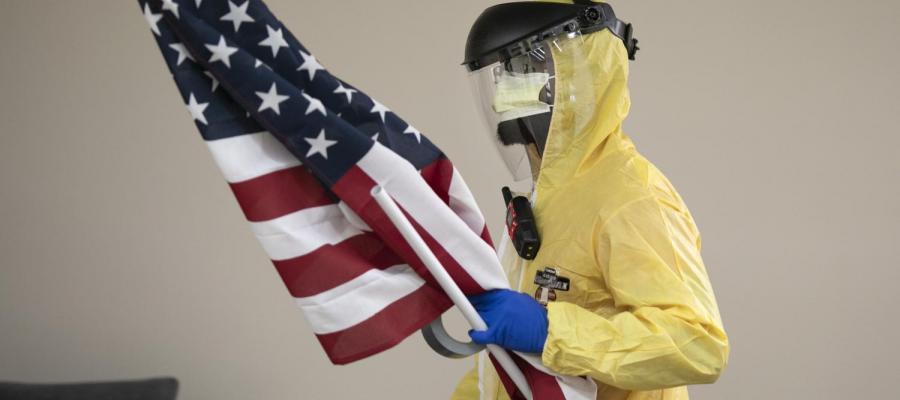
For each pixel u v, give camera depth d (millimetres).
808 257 3330
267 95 1179
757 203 3363
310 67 1240
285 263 1230
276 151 1239
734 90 3377
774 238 3354
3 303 3646
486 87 1666
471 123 3598
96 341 3648
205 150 3654
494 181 3590
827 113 3303
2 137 3637
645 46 3424
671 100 3414
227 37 1206
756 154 3361
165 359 3648
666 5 3414
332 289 1254
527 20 1602
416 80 3605
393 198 1278
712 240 3391
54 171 3645
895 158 3260
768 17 3342
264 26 1207
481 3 3596
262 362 3654
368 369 3648
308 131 1209
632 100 3434
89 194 3650
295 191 1251
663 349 1354
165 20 1164
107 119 3648
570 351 1376
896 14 3242
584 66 1601
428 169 1358
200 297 3656
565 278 1561
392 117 1322
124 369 3650
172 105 3652
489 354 1523
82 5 3641
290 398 3652
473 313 1357
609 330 1385
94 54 3643
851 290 3301
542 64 1609
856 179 3287
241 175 1202
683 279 1440
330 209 1282
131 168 3650
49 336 3646
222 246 3660
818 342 3324
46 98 3641
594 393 1469
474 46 1655
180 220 3658
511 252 1736
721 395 3381
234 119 1210
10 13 3629
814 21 3305
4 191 3637
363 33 3615
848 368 3305
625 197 1506
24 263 3645
